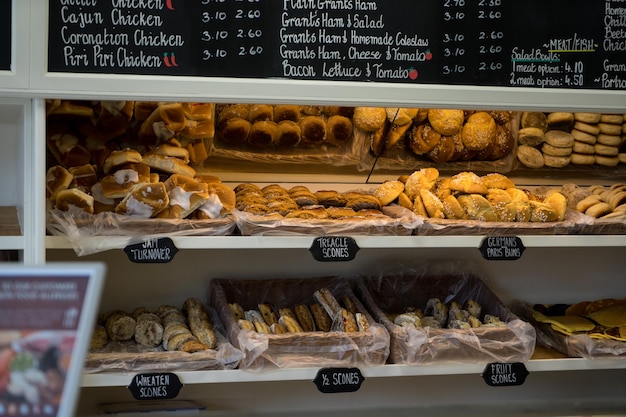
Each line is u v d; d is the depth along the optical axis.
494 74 2.21
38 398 0.89
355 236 2.31
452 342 2.34
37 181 2.00
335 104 2.11
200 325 2.35
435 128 2.70
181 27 2.03
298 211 2.35
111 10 1.99
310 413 2.53
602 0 2.27
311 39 2.09
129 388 2.14
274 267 2.73
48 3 1.96
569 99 2.24
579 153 2.83
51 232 2.11
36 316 0.91
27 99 1.98
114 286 2.61
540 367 2.44
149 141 2.38
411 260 2.82
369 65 2.13
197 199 2.21
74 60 1.97
